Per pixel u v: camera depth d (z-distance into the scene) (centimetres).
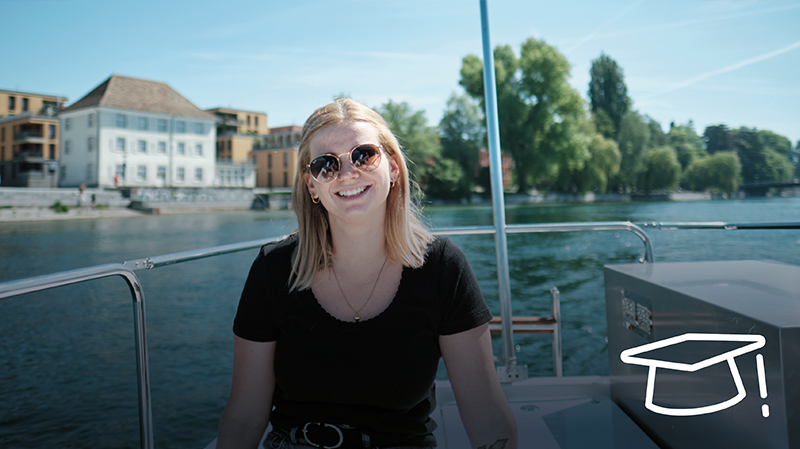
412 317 90
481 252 2088
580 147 4875
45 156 6062
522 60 4903
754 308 91
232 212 5097
